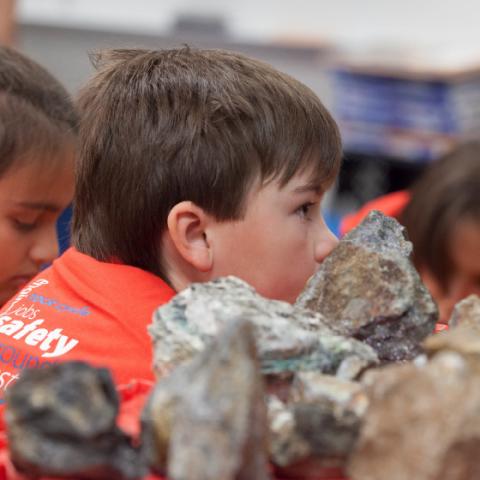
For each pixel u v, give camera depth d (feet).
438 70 23.41
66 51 28.71
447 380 4.40
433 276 13.17
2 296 10.92
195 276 8.36
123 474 4.43
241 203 8.23
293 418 4.73
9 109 10.53
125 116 8.63
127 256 8.52
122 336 6.99
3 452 5.06
